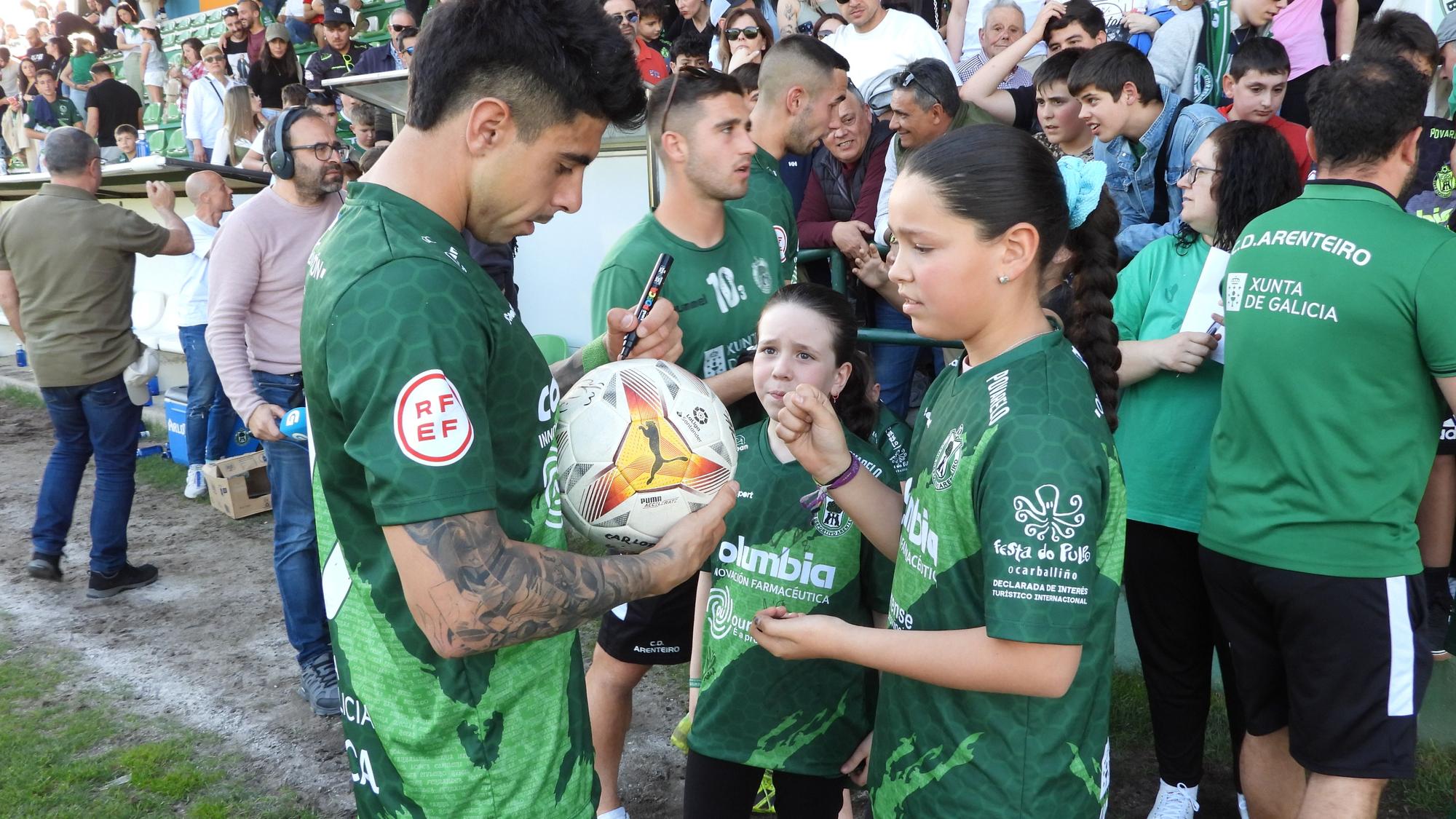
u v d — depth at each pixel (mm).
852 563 2062
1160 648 2566
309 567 3496
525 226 1378
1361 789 2053
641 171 5258
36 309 4297
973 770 1482
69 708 3545
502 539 1231
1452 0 4254
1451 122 3465
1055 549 1315
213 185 5660
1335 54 4496
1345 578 2014
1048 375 1402
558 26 1236
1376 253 1922
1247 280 2117
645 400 1561
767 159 3055
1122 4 5246
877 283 3289
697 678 2434
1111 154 3645
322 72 9125
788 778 2152
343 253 1249
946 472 1467
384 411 1179
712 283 2508
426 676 1365
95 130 10922
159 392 8164
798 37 3047
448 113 1259
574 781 1510
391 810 1432
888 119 3832
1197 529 2420
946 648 1405
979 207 1351
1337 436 1987
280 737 3354
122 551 4535
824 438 1688
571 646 1527
